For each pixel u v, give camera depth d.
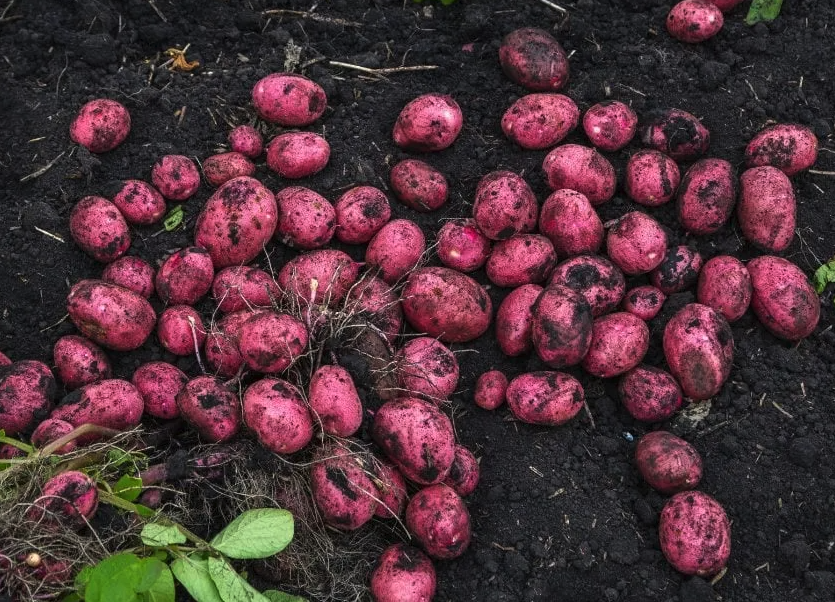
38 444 1.22
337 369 1.26
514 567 1.27
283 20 1.56
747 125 1.47
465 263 1.38
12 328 1.36
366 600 1.26
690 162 1.45
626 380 1.33
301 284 1.35
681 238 1.41
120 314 1.29
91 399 1.26
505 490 1.32
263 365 1.26
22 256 1.38
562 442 1.33
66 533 1.17
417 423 1.25
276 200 1.38
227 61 1.52
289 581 1.26
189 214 1.40
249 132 1.43
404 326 1.38
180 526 1.22
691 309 1.33
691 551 1.24
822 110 1.49
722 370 1.31
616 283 1.35
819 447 1.32
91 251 1.36
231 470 1.27
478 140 1.46
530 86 1.47
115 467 1.25
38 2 1.54
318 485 1.24
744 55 1.51
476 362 1.38
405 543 1.28
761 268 1.36
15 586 1.16
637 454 1.31
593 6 1.54
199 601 1.18
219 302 1.34
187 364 1.33
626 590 1.26
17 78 1.49
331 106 1.49
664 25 1.53
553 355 1.31
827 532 1.29
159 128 1.45
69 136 1.43
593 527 1.29
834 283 1.41
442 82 1.51
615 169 1.44
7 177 1.42
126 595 1.14
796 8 1.54
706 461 1.32
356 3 1.56
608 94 1.48
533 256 1.36
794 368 1.36
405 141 1.44
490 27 1.53
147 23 1.54
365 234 1.39
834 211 1.44
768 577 1.27
